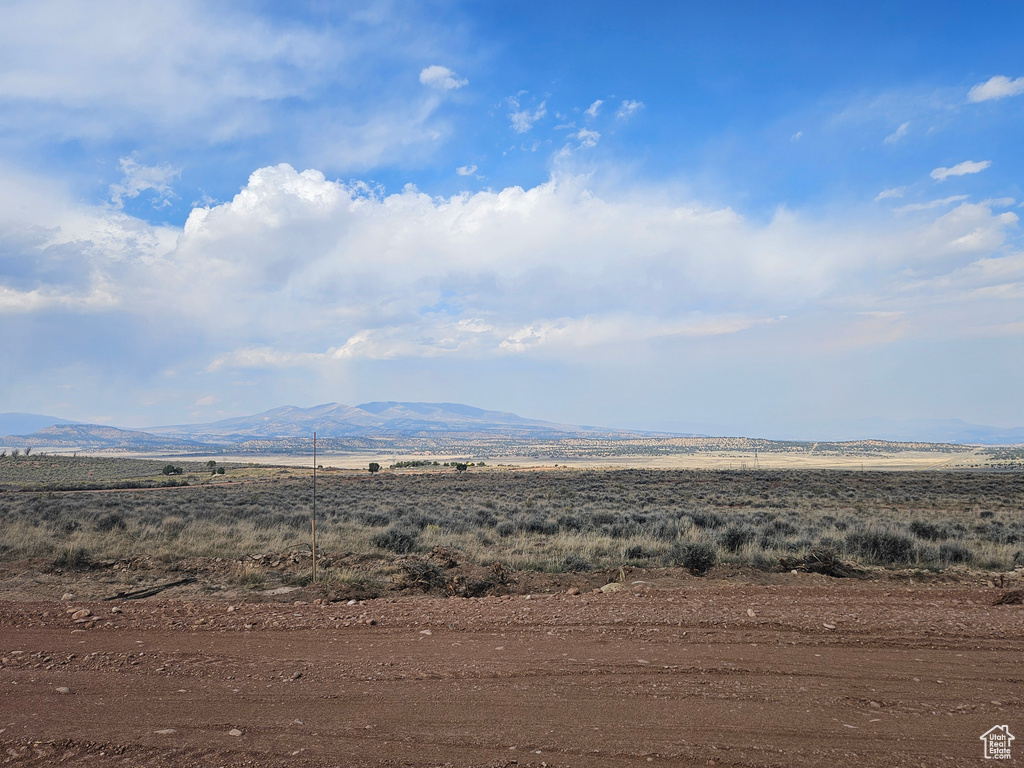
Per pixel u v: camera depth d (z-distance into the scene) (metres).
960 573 14.44
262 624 9.36
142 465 111.88
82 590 13.46
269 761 4.90
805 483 63.53
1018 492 48.34
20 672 7.34
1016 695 6.03
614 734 5.27
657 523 23.91
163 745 5.23
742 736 5.17
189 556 17.89
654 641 7.96
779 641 7.86
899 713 5.61
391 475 93.69
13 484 69.69
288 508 34.59
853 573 14.41
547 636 8.31
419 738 5.28
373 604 10.73
